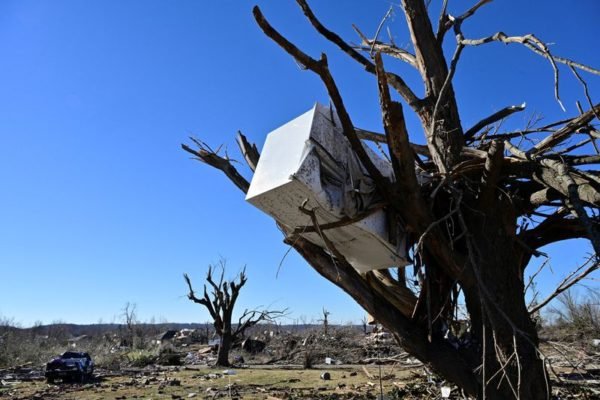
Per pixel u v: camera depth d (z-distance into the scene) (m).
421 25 5.25
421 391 10.95
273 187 3.95
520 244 4.66
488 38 4.03
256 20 3.46
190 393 15.72
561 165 3.57
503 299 4.42
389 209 4.53
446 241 4.36
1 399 15.56
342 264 4.79
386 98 3.74
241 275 31.52
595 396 7.89
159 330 70.00
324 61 3.64
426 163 5.25
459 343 4.95
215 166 5.28
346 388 15.02
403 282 5.69
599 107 4.02
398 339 4.82
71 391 17.69
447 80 4.00
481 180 4.44
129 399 14.75
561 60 3.55
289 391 15.19
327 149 4.09
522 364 4.30
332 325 38.59
